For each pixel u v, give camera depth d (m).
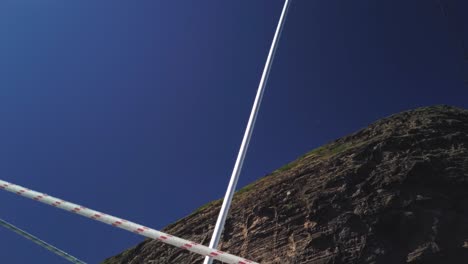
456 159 26.33
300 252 25.25
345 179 27.22
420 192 24.50
